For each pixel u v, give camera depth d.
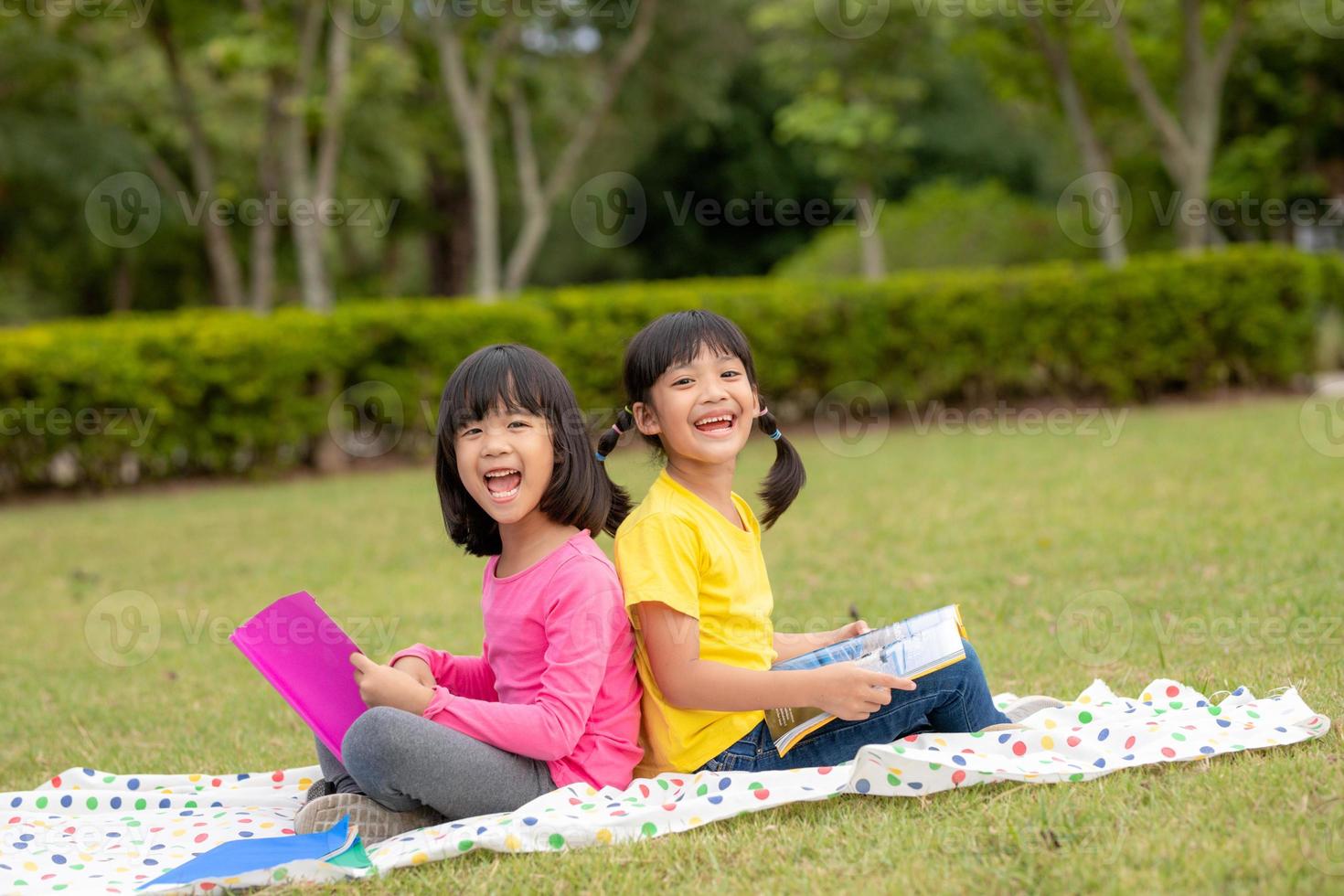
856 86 14.73
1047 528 5.60
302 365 9.68
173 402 9.33
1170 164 11.65
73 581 6.03
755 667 2.55
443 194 19.83
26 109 15.59
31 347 8.80
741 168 24.62
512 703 2.53
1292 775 2.34
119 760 3.31
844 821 2.32
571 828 2.30
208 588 5.68
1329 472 6.41
